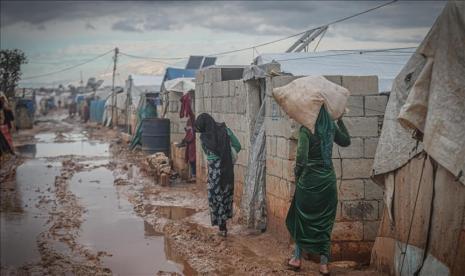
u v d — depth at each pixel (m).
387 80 10.70
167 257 7.52
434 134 5.09
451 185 5.14
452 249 5.07
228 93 10.84
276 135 8.16
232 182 8.52
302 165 6.27
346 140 6.56
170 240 8.43
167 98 18.19
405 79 5.98
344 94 6.41
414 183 5.75
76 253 7.68
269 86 8.42
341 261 7.40
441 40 5.06
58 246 8.05
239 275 6.61
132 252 7.77
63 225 9.38
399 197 6.07
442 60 5.06
